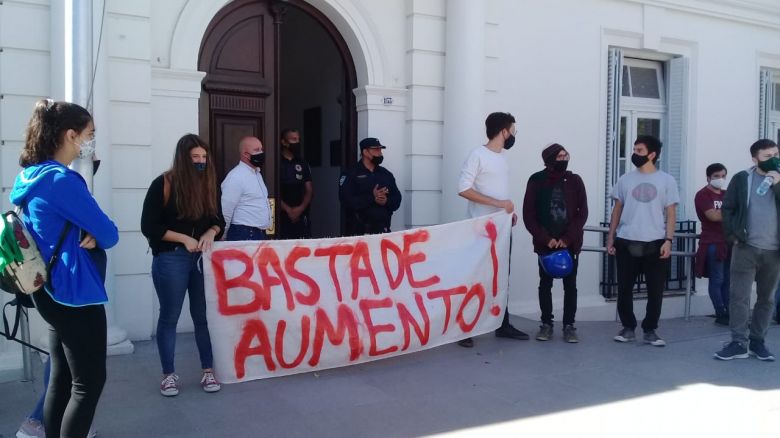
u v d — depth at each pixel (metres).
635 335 6.82
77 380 3.29
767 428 4.36
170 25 6.27
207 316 4.79
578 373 5.50
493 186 6.21
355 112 7.61
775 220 5.78
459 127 7.53
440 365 5.65
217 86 6.68
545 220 6.27
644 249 6.36
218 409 4.50
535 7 8.27
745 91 10.18
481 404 4.71
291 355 5.09
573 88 8.60
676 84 9.71
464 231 6.04
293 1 7.05
